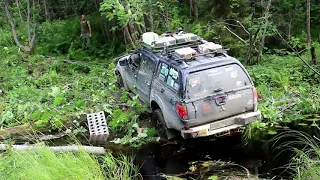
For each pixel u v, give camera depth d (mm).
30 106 9742
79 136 8766
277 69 11344
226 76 7234
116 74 11078
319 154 6109
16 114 9734
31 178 5648
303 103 9039
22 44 16953
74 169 5820
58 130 9125
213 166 7082
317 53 12297
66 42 16812
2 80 12312
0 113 9812
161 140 8141
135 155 7719
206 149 7754
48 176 5625
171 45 8328
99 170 6156
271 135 8094
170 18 14141
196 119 7090
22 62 14211
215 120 7246
